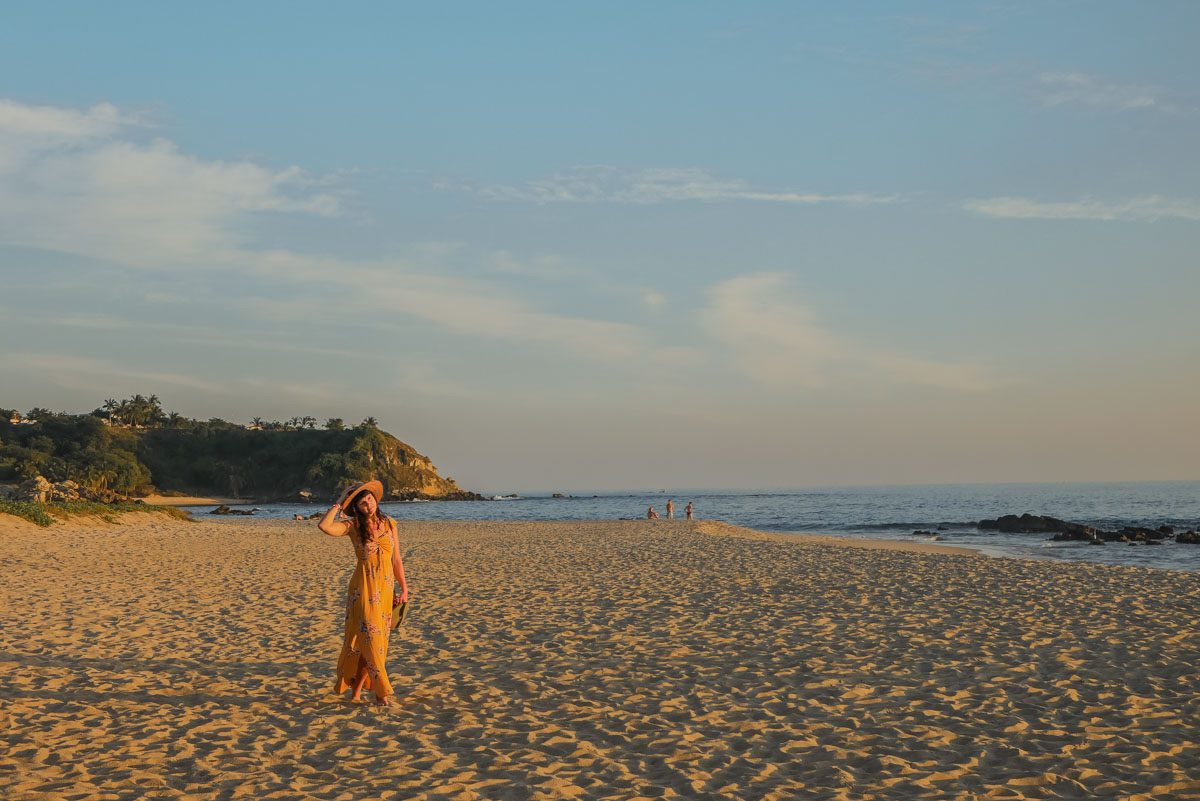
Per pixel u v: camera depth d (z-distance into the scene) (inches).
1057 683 292.2
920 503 4685.0
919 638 377.7
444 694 287.9
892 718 253.9
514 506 5012.3
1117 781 197.6
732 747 228.1
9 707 262.4
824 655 344.8
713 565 729.6
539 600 518.0
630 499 7554.1
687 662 335.9
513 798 189.9
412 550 979.9
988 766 210.7
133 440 5885.8
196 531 1346.0
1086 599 492.1
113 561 764.0
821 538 1457.9
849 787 195.5
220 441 6141.7
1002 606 468.8
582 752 222.5
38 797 187.8
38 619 431.5
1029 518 1947.6
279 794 191.8
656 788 194.5
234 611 473.4
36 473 4798.2
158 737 236.1
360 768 211.2
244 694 287.6
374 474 5861.2
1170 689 283.3
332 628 418.9
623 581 614.9
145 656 347.6
